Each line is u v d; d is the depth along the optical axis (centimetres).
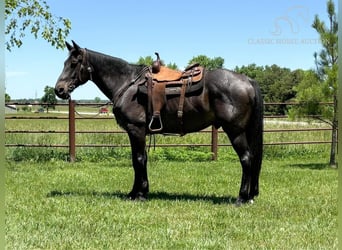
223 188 821
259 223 562
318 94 1216
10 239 491
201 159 1319
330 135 1605
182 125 667
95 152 1314
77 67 699
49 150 1315
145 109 675
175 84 657
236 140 642
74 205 659
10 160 1247
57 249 466
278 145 1461
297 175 993
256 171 661
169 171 1048
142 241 491
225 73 645
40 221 571
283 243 486
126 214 605
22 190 788
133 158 690
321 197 730
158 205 658
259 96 648
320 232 526
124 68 696
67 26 1109
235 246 476
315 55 1262
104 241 490
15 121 2023
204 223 562
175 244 479
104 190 793
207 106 648
